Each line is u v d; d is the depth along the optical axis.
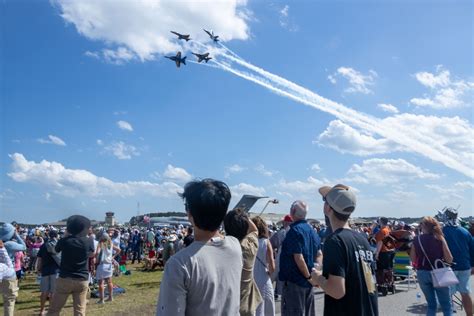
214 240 2.64
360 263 3.23
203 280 2.39
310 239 5.42
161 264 20.92
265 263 5.78
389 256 11.37
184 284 2.34
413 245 6.94
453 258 7.11
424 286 6.77
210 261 2.48
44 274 9.45
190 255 2.43
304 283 5.29
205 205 2.54
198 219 2.57
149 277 17.33
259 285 5.70
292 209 5.66
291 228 5.45
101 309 10.13
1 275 7.38
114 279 16.77
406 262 12.59
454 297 9.90
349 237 3.29
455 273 7.12
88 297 12.03
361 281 3.20
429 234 6.74
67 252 6.78
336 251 3.18
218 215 2.58
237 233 4.57
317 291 11.32
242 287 4.56
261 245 5.81
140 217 62.72
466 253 7.19
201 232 2.62
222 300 2.48
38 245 20.62
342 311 3.19
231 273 2.58
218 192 2.59
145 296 12.12
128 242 27.20
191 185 2.66
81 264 6.83
